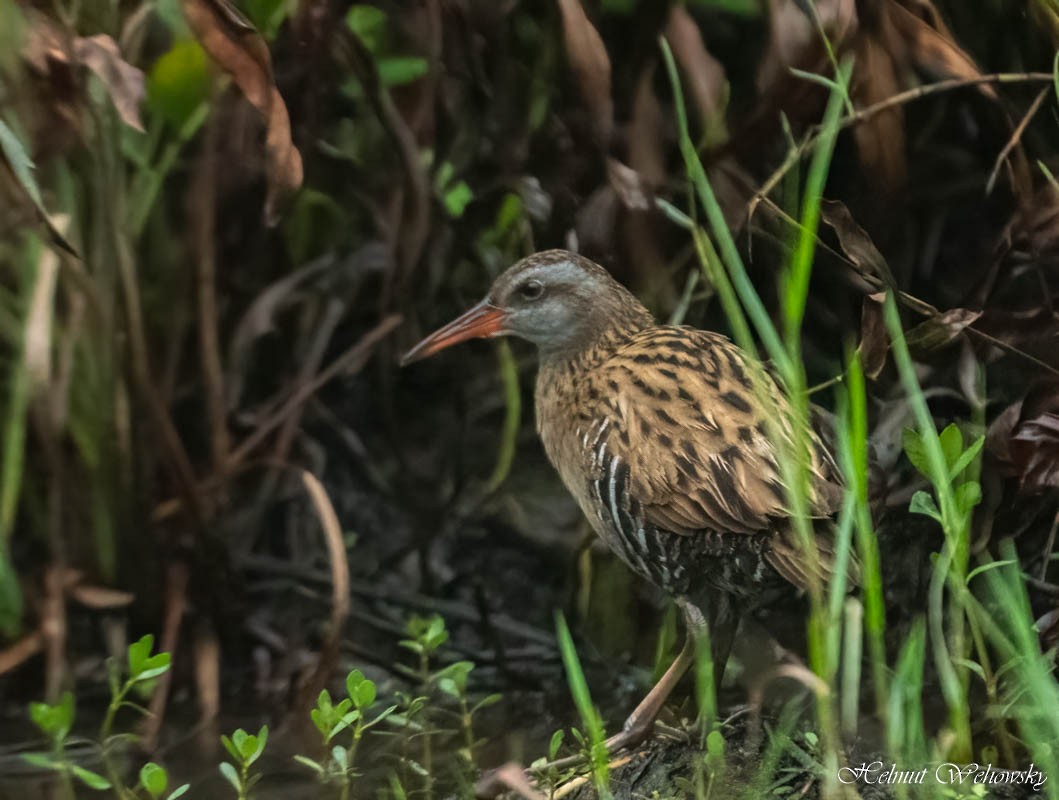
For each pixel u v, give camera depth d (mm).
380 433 10422
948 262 9375
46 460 8906
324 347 9828
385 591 9688
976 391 8109
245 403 10016
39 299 8273
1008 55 8945
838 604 6414
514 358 10234
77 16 7992
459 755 7855
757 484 7156
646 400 7598
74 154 8609
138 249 9312
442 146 9555
